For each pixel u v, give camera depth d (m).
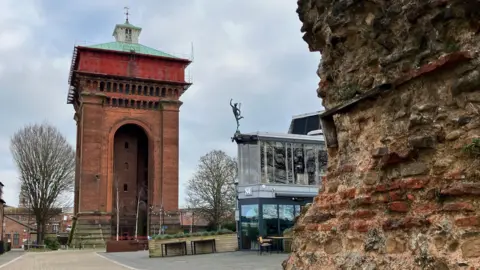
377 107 7.31
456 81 5.98
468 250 5.39
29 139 79.38
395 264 6.24
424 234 5.97
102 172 75.94
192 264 25.34
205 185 87.81
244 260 26.23
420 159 6.31
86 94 76.75
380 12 7.36
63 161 80.75
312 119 46.78
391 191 6.63
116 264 29.27
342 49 8.22
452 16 6.07
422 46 6.64
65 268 27.02
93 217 73.56
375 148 7.20
